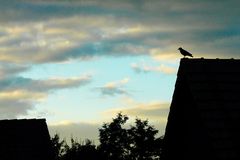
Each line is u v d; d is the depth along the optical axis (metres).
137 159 77.06
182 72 16.53
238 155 14.15
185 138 16.59
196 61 16.67
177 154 17.17
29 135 42.50
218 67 16.80
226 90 16.02
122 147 78.56
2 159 39.22
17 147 40.59
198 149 15.64
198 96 15.60
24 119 44.16
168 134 17.59
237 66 17.14
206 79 16.20
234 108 15.49
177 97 16.94
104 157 78.75
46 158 41.88
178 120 17.02
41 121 44.84
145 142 76.44
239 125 14.95
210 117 15.05
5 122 43.03
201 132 15.38
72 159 78.56
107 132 79.06
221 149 14.24
